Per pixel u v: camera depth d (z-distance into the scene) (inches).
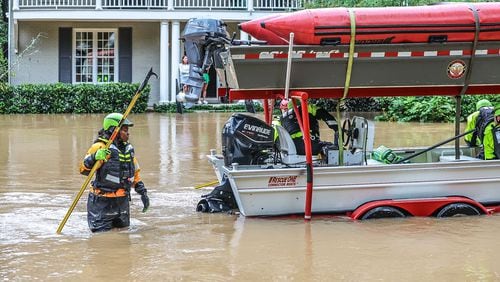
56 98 1119.6
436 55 345.7
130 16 1146.0
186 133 778.2
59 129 823.1
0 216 359.6
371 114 1060.5
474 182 353.1
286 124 378.0
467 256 279.1
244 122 360.8
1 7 1280.8
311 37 334.3
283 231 321.7
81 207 383.2
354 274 256.2
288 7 1159.0
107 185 324.8
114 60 1213.7
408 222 338.0
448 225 332.2
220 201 370.9
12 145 658.8
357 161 366.6
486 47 346.6
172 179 475.8
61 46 1203.9
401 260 274.1
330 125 378.9
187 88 371.6
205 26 363.3
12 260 276.1
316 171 337.4
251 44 347.6
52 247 296.0
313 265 267.9
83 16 1146.0
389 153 383.6
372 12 341.1
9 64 1112.8
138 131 798.5
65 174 491.2
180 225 337.4
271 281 248.5
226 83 370.9
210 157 408.5
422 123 926.4
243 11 1158.3
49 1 1165.1
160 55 1179.9
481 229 323.9
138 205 389.4
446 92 360.2
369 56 341.7
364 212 341.7
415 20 339.6
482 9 344.8
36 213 366.9
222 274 256.7
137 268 264.7
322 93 351.6
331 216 349.7
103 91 1127.6
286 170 337.4
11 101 1106.7
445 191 352.2
